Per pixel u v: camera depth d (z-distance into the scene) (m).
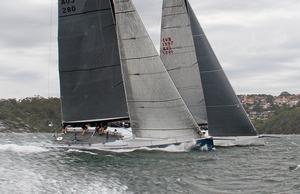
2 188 21.69
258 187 24.09
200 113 43.91
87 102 39.31
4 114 138.00
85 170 29.09
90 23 38.91
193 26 45.19
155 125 37.66
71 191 21.52
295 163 35.47
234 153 40.72
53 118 143.50
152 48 37.47
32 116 141.50
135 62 37.72
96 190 22.00
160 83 37.47
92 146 38.56
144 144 37.69
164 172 28.73
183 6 43.94
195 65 43.88
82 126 39.38
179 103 37.62
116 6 38.12
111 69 38.97
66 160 33.75
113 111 39.03
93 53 39.06
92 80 39.19
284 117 141.50
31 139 78.62
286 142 69.38
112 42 38.97
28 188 21.91
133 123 37.84
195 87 43.91
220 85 44.62
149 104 37.56
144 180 25.47
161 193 22.08
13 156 36.62
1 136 93.69
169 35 44.19
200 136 38.44
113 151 37.84
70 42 39.03
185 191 22.73
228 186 24.36
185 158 35.16
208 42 45.09
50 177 25.62
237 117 44.91
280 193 22.42
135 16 37.97
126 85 38.00
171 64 44.19
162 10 44.25
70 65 39.19
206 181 25.84
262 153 42.56
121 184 23.97
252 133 45.69
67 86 39.31
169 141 37.72
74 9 38.75
